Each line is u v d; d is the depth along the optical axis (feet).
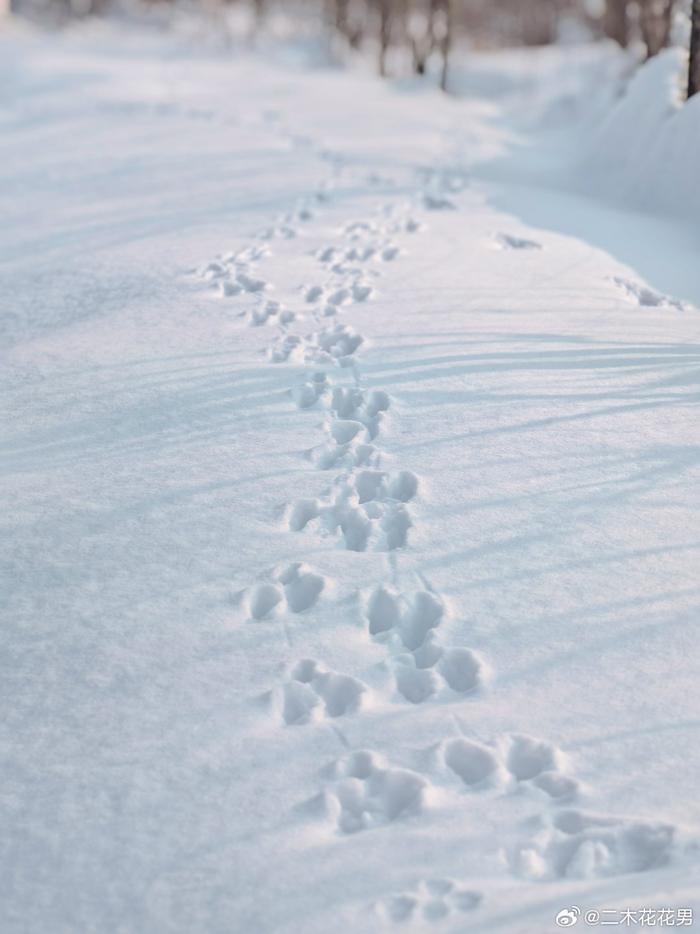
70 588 13.34
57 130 49.88
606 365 19.75
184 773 10.48
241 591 13.25
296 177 38.93
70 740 10.93
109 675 11.84
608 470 15.89
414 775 10.32
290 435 17.13
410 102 71.26
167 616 12.79
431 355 20.10
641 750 10.66
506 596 13.05
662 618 12.64
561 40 150.92
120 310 23.47
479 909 8.84
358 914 8.85
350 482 15.70
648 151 39.60
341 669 11.91
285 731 11.03
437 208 35.09
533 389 18.60
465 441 16.75
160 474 15.98
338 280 25.36
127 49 106.63
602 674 11.75
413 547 14.07
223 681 11.74
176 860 9.49
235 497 15.31
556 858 9.48
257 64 97.96
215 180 38.27
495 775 10.37
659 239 32.14
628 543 14.10
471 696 11.46
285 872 9.31
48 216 33.55
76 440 17.15
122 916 8.95
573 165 46.65
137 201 35.12
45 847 9.66
